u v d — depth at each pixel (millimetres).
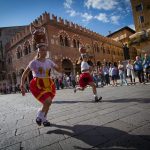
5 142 2990
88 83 6340
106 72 16078
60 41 25984
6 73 35094
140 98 5754
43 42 3867
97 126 3260
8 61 34219
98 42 34594
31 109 6145
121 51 43562
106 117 3797
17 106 7465
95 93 6219
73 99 7719
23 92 3686
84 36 30828
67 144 2635
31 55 26922
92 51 32250
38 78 3537
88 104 5777
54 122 3877
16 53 30938
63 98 8625
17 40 30125
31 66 3598
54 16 25453
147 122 3150
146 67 12195
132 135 2660
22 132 3434
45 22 24203
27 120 4383
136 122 3223
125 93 7664
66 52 26422
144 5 28578
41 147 2635
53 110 5344
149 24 28125
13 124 4133
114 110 4391
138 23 29453
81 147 2482
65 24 27078
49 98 3461
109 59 37781
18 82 30984
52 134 3123
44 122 3643
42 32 3900
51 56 23953
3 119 4840
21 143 2875
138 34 21828
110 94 7961
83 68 6477
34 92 3506
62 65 26094
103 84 15977
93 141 2627
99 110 4582
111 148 2342
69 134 3021
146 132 2701
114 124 3258
